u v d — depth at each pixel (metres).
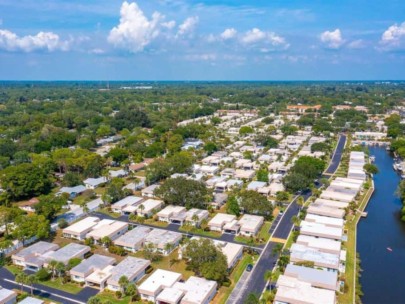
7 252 127.62
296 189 179.75
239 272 114.44
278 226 147.12
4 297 97.69
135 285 104.94
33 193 180.12
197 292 99.62
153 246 125.38
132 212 159.38
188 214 152.88
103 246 132.75
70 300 101.31
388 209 171.12
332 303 93.44
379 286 110.06
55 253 122.12
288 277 105.88
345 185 189.62
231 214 155.75
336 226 141.62
